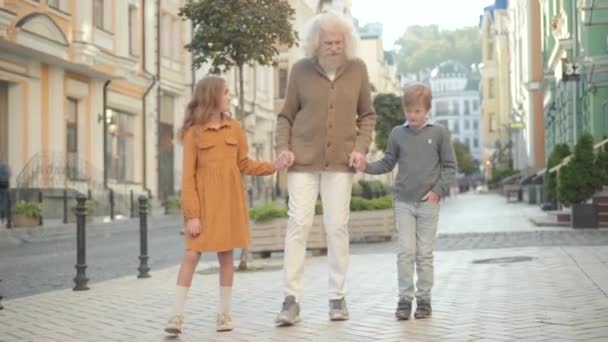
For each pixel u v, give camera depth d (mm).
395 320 6125
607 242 12984
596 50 20906
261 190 43094
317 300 7383
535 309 6375
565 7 25906
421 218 6297
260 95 47344
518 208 33875
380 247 14141
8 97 24500
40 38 23688
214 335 5832
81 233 9109
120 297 8250
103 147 29547
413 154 6316
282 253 13688
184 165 5969
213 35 11906
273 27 11969
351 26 6258
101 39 28109
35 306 7734
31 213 20156
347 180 6238
